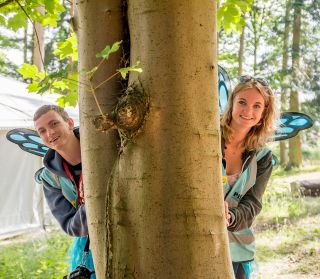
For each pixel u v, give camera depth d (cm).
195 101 165
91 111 181
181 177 163
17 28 324
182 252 162
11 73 2636
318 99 1984
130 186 167
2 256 752
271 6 2308
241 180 290
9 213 971
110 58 180
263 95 283
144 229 164
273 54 2070
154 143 164
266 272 712
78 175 266
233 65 2358
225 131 287
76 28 188
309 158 2328
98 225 179
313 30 2005
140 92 165
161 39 165
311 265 739
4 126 889
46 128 260
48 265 666
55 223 1045
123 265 166
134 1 170
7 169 964
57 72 178
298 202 1220
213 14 171
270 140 296
